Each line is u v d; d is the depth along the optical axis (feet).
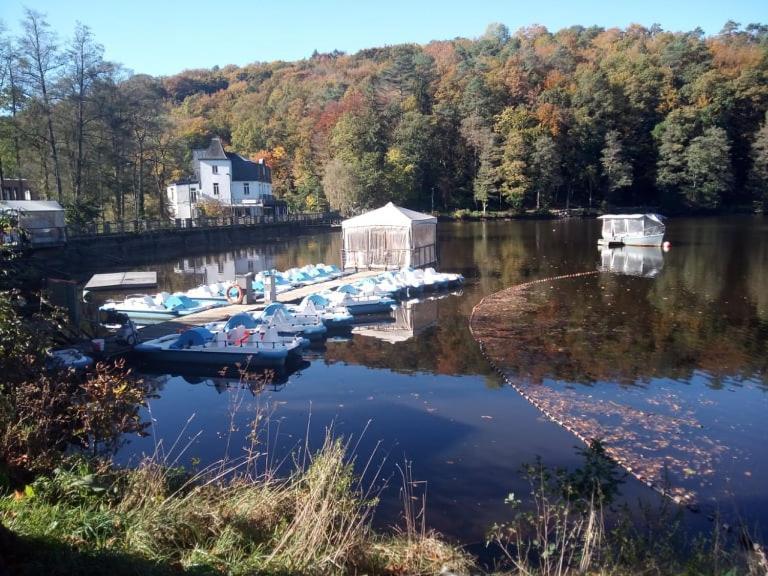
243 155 238.07
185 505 14.78
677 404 30.42
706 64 221.66
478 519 19.35
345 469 17.74
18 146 104.94
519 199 199.52
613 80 217.97
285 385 35.09
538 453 24.86
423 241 86.74
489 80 222.28
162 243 113.39
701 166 192.95
